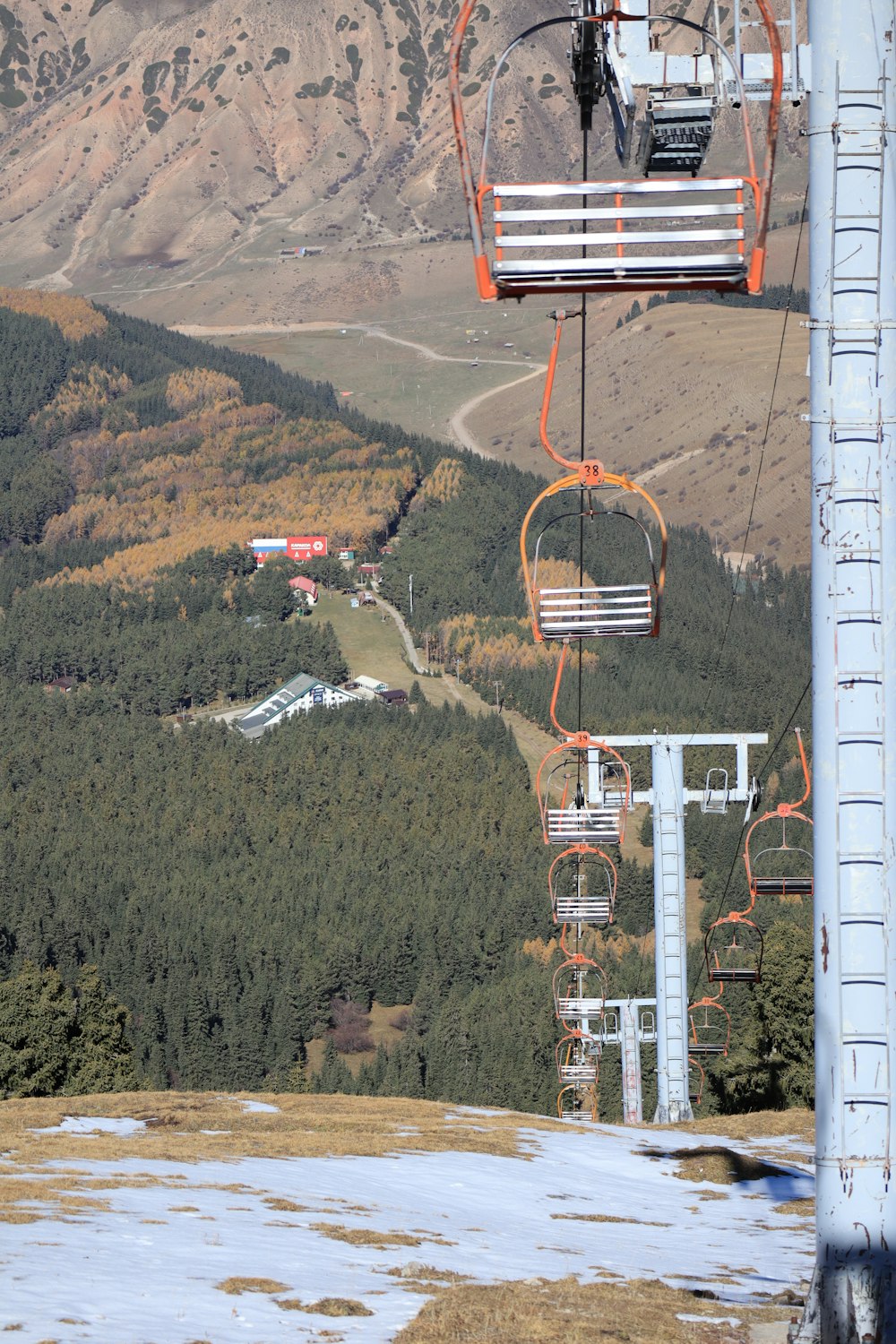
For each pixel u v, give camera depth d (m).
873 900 28.66
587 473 40.34
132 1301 33.91
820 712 29.08
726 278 21.44
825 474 28.80
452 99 21.75
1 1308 31.50
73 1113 82.12
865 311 28.48
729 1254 52.84
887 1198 28.48
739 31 26.61
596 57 26.55
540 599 40.78
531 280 21.58
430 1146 75.31
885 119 28.30
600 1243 53.66
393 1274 41.53
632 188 21.67
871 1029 28.61
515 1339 32.38
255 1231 47.25
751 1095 126.75
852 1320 28.31
